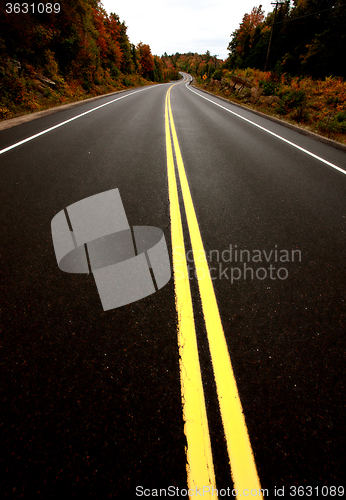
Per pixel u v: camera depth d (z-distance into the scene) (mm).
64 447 1052
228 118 9578
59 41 12859
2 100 8031
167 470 1016
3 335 1464
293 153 5418
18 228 2406
